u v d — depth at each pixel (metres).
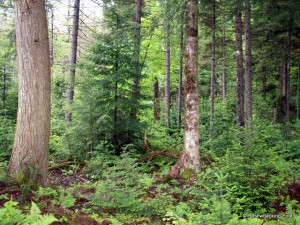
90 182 8.91
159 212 6.51
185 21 10.78
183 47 19.02
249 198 6.17
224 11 16.08
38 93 6.81
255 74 20.89
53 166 11.08
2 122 11.23
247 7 14.02
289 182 7.74
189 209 6.10
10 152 10.27
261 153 6.69
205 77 27.66
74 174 10.43
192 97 9.97
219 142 11.95
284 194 7.29
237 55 14.10
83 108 11.97
